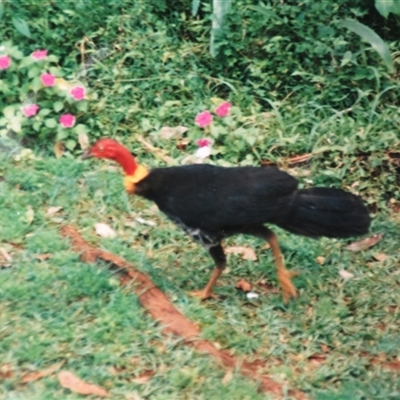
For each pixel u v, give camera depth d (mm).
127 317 3629
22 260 3826
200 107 4523
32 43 4629
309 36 4660
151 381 3469
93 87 4555
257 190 3684
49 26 4684
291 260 4027
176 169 3764
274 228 4133
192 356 3553
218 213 3695
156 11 4805
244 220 3695
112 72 4562
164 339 3596
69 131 4352
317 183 4328
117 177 4242
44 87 4359
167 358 3535
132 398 3416
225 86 4648
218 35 4637
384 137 4418
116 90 4527
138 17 4734
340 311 3795
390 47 4703
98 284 3721
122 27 4684
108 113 4461
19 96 4391
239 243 4066
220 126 4402
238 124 4477
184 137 4457
